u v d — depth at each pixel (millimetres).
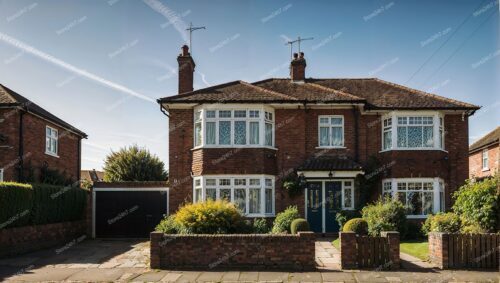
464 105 21375
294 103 20797
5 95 21422
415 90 23375
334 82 24766
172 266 12805
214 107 20703
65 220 20109
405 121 21297
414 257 13938
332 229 20953
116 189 22328
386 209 17656
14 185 15836
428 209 20781
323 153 21594
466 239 12359
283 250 12617
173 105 20984
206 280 11266
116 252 16688
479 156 33625
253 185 20406
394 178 20844
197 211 14500
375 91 23391
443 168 21234
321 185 21234
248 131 20656
